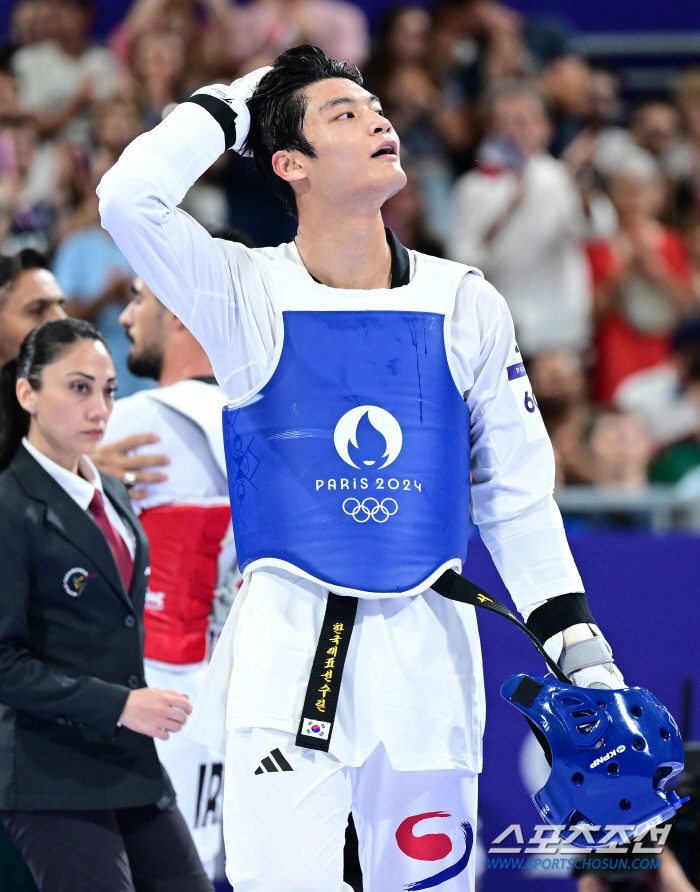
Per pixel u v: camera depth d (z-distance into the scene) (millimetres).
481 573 12945
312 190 7793
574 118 24625
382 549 7359
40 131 22938
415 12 24406
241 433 7598
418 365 7566
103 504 9648
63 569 9062
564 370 18922
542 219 22109
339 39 23938
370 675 7379
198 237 7543
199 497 10867
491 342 7863
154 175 7398
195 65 23172
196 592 10828
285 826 7191
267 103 7969
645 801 7199
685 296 23109
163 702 8828
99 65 23500
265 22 23531
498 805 12547
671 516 15836
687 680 11539
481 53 24516
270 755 7258
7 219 21266
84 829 8953
